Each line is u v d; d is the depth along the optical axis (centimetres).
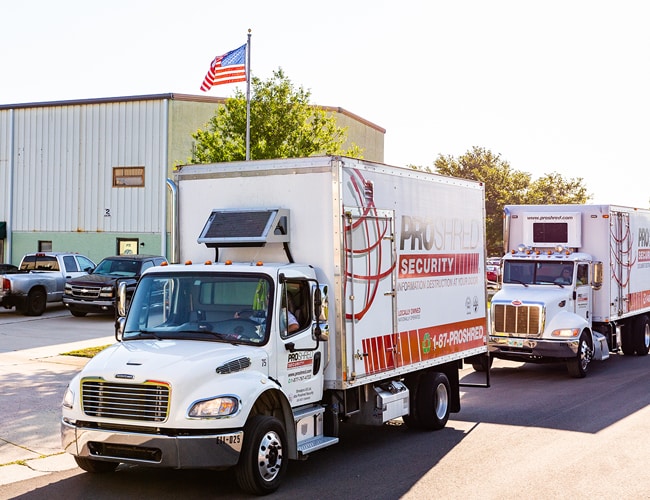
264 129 2444
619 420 1175
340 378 877
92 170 3569
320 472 869
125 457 731
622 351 2103
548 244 1838
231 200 939
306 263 891
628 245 1961
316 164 886
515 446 1002
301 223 895
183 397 716
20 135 3681
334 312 877
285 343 813
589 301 1805
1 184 3716
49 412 1134
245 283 822
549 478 841
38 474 841
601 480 833
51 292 2567
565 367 1888
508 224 1889
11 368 1524
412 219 1042
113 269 2556
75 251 3600
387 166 984
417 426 1115
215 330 816
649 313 2148
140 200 3491
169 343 799
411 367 1023
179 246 967
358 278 907
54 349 1800
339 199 873
